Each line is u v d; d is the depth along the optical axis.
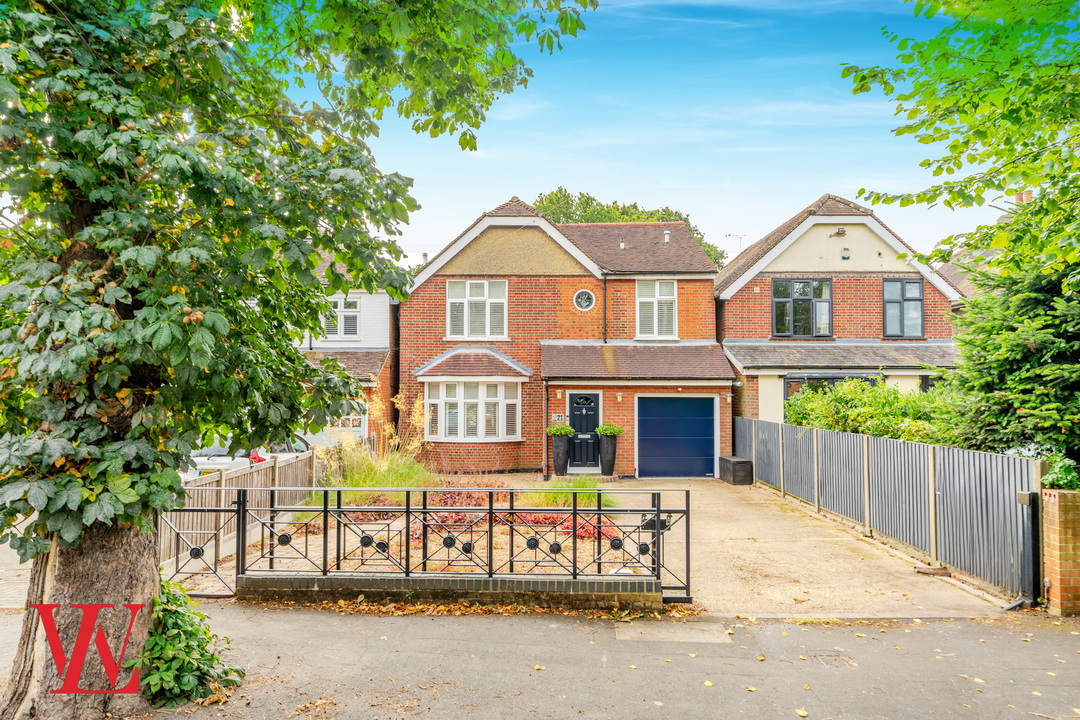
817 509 12.22
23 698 4.31
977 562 7.64
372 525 10.28
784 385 17.25
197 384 4.21
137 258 3.40
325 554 6.84
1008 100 5.58
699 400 17.73
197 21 4.02
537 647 5.67
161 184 4.00
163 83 4.18
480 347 18.27
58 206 3.79
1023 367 8.30
